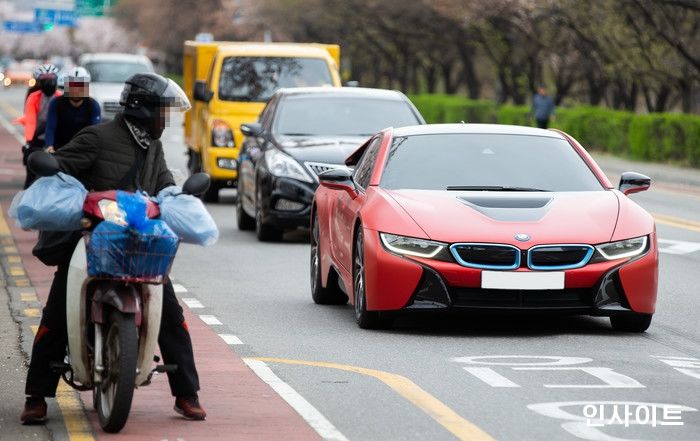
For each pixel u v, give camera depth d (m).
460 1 125.75
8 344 26.42
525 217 26.72
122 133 18.94
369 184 28.81
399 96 48.00
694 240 46.56
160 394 21.34
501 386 21.86
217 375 22.89
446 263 26.22
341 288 30.69
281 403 20.61
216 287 34.78
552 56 128.50
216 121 58.41
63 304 19.22
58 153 18.83
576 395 21.16
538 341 26.27
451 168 28.89
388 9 151.00
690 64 101.75
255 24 192.75
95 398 19.66
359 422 19.27
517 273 26.00
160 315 18.55
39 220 18.34
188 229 18.67
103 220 18.23
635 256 26.52
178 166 84.75
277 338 26.75
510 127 30.55
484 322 28.61
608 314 26.55
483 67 175.50
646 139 92.94
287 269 38.59
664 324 28.56
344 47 189.50
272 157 45.44
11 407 20.50
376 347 25.62
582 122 105.56
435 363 23.94
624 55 107.12
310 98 47.56
